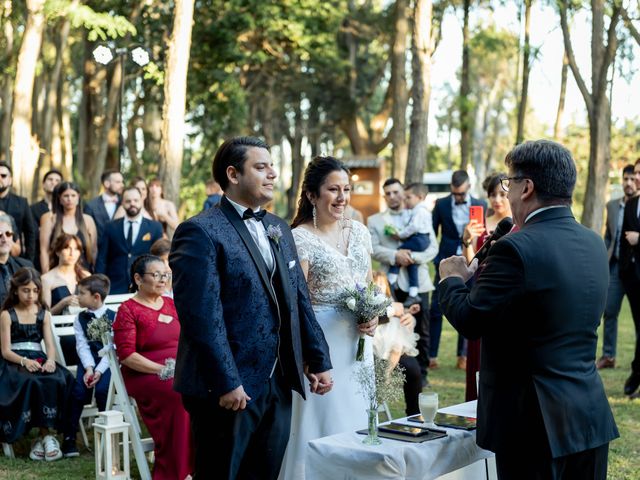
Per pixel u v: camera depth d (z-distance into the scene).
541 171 3.26
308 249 4.64
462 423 4.10
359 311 4.54
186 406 3.82
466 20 22.44
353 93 33.19
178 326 5.90
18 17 19.66
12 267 7.37
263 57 22.05
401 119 20.52
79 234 8.65
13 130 13.59
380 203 31.81
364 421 4.62
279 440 3.91
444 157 58.31
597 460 3.29
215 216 3.81
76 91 39.41
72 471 5.84
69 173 26.75
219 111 23.23
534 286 3.13
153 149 28.56
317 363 4.09
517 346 3.21
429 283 8.38
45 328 6.64
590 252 3.26
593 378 3.26
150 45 20.08
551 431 3.13
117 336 5.70
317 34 22.55
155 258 5.92
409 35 31.02
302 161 36.53
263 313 3.79
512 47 23.84
